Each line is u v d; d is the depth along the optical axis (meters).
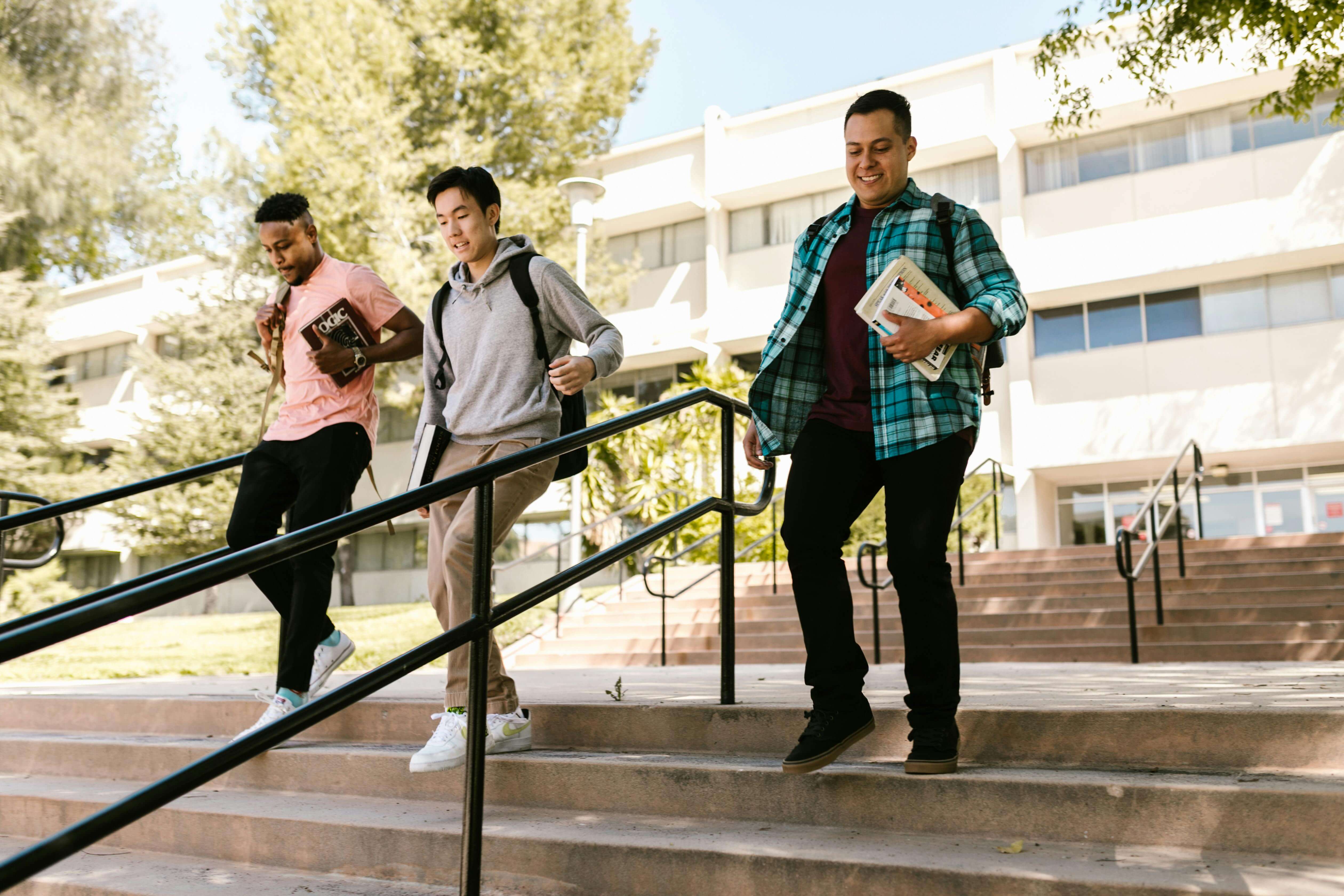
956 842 2.46
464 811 2.46
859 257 2.95
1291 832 2.24
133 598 1.76
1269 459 16.67
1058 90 7.84
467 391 3.45
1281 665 5.84
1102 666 6.53
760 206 21.11
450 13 18.94
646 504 15.21
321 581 3.70
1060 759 2.75
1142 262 17.12
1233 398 16.41
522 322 3.45
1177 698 3.33
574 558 13.80
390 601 23.66
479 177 3.55
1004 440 18.02
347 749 3.49
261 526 3.87
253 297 22.78
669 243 22.14
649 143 21.98
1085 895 2.07
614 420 3.01
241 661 10.65
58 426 23.69
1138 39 7.35
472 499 3.29
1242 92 16.55
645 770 2.90
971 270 2.84
